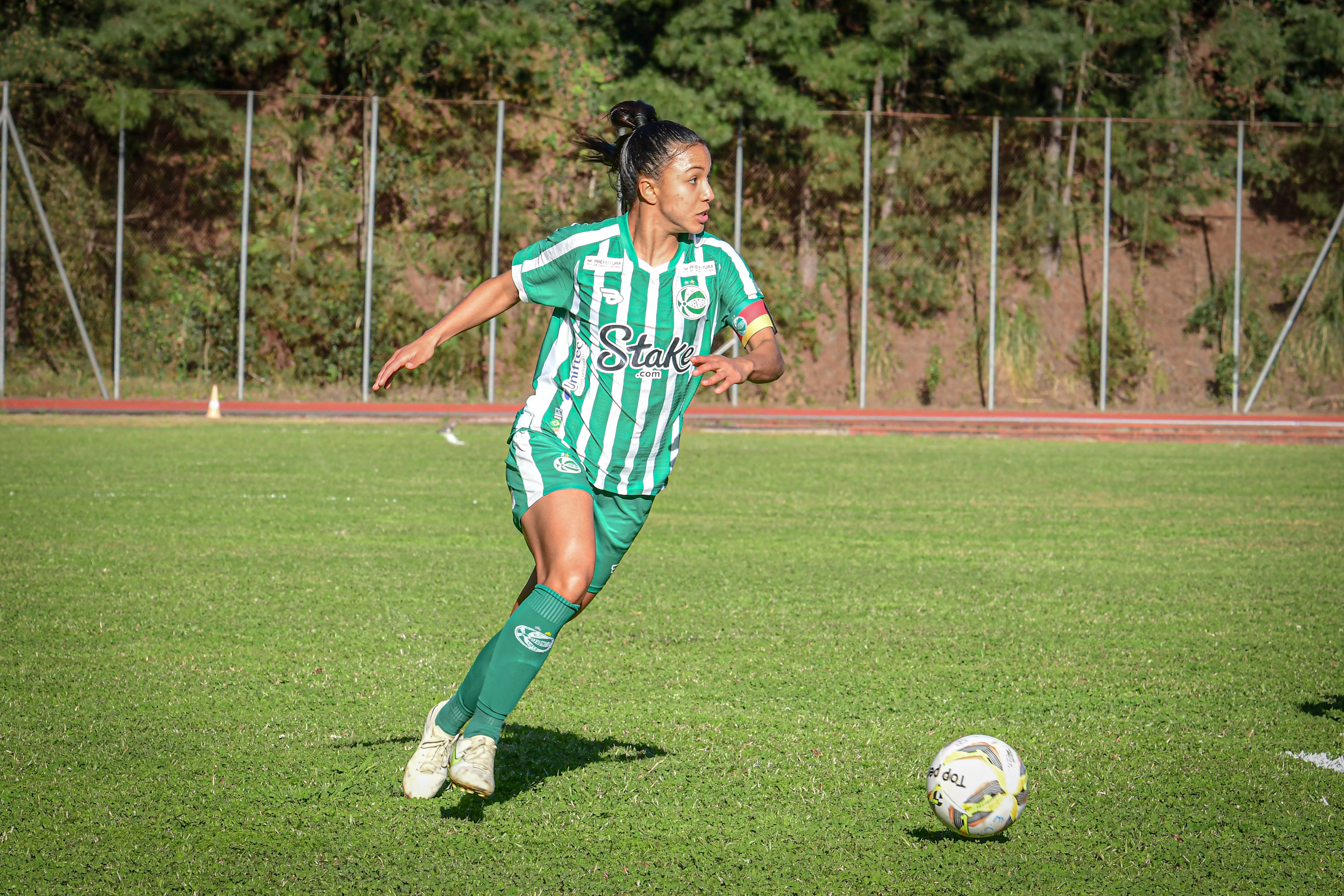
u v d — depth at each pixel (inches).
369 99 3991.1
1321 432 3275.1
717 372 449.7
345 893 437.4
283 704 685.3
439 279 4404.5
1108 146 4065.0
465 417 3462.1
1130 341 4547.2
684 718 670.5
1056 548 1336.1
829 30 4311.0
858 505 1686.8
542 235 4424.2
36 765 571.5
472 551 1245.7
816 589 1075.3
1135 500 1798.7
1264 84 4958.2
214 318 4205.2
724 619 943.0
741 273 500.1
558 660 804.6
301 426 3034.0
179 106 4116.6
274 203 4367.6
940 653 837.2
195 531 1348.4
